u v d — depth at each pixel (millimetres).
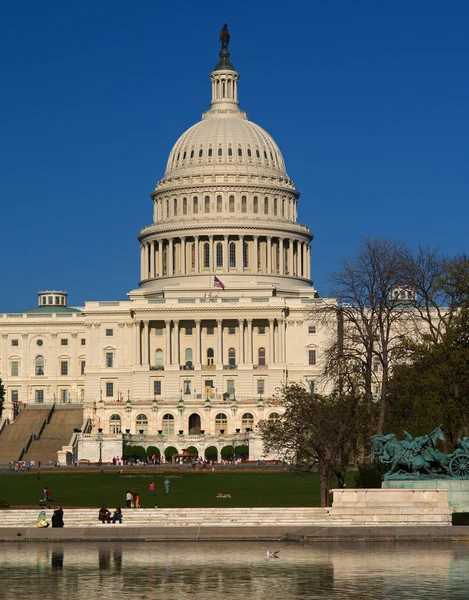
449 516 95125
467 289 116875
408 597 68000
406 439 100125
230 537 93500
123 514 101188
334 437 115625
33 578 75562
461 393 113312
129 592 70688
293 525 96250
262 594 69562
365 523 95812
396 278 122500
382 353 122625
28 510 103562
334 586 71438
